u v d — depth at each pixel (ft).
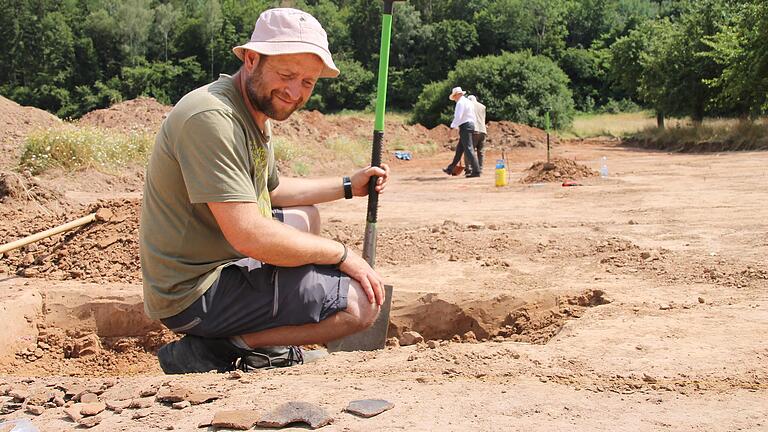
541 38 217.77
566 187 39.60
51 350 17.02
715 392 9.91
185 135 11.48
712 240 21.91
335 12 240.12
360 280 12.82
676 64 95.50
